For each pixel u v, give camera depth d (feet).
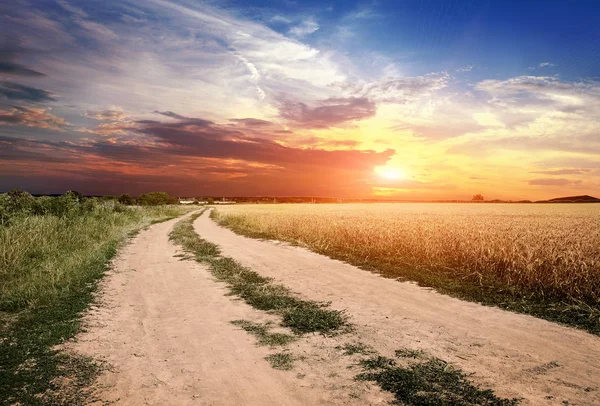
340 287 34.14
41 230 47.32
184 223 116.26
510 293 31.63
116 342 20.45
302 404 14.05
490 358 18.38
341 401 14.28
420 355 18.75
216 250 57.26
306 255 52.75
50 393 14.73
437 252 45.65
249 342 20.66
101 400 14.24
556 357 18.51
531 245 42.63
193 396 14.60
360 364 17.71
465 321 24.48
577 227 68.28
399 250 49.60
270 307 27.66
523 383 15.71
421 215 112.06
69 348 19.40
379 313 26.27
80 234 54.85
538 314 25.95
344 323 23.99
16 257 35.96
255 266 44.45
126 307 27.45
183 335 21.70
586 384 15.58
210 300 29.71
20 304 26.50
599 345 20.16
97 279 36.09
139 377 16.22
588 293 29.40
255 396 14.64
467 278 37.14
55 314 24.64
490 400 14.33
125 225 88.63
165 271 41.34
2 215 50.49
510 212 160.04
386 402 14.21
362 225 64.59
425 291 32.78
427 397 14.55
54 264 36.27
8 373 16.25
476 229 58.90
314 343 20.54
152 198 230.89
